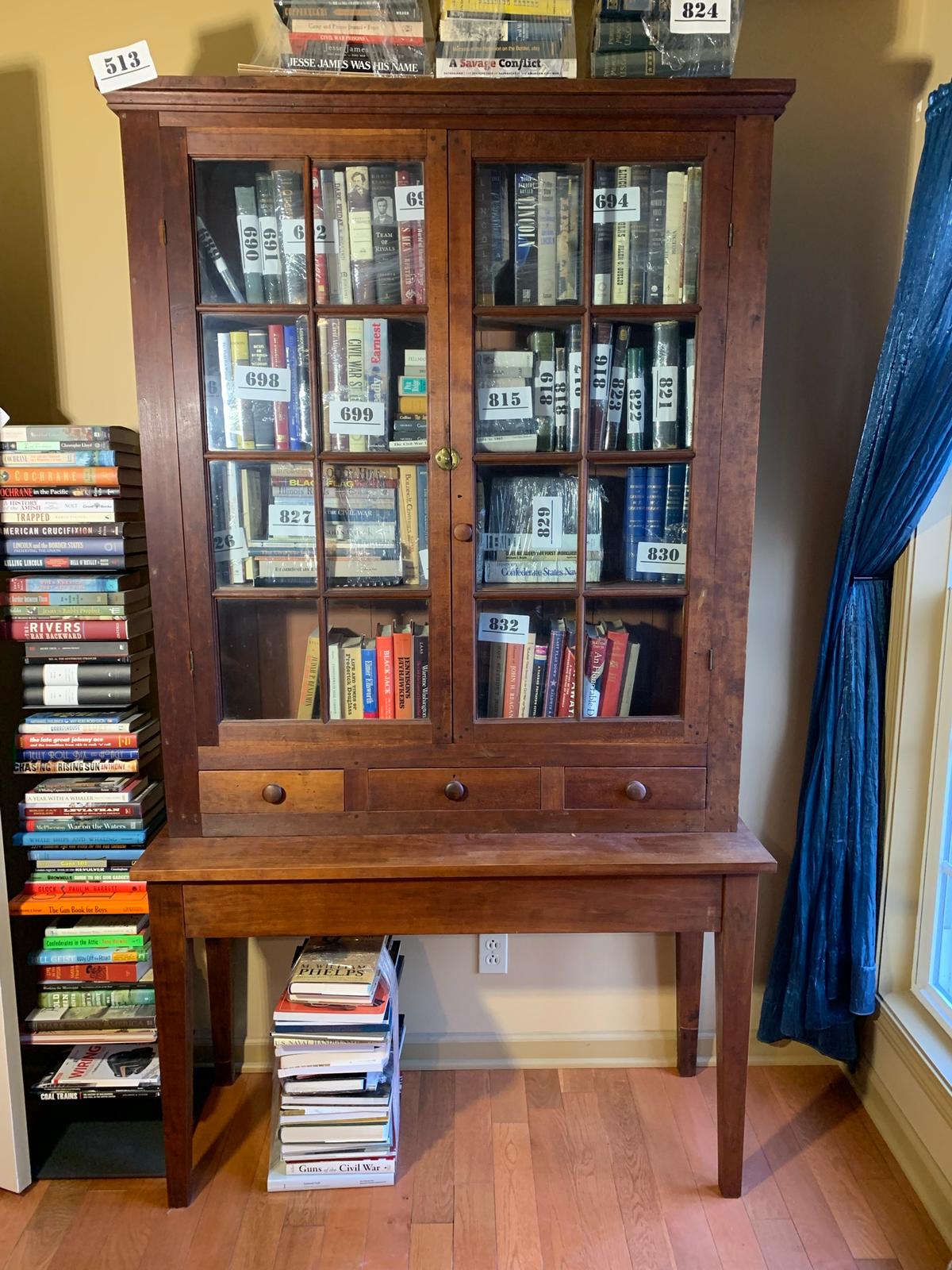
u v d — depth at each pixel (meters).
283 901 1.45
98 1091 1.63
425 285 1.40
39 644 1.59
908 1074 1.64
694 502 1.44
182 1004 1.49
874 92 1.69
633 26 1.39
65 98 1.67
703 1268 1.44
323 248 1.40
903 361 1.50
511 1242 1.49
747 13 1.66
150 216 1.35
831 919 1.73
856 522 1.64
